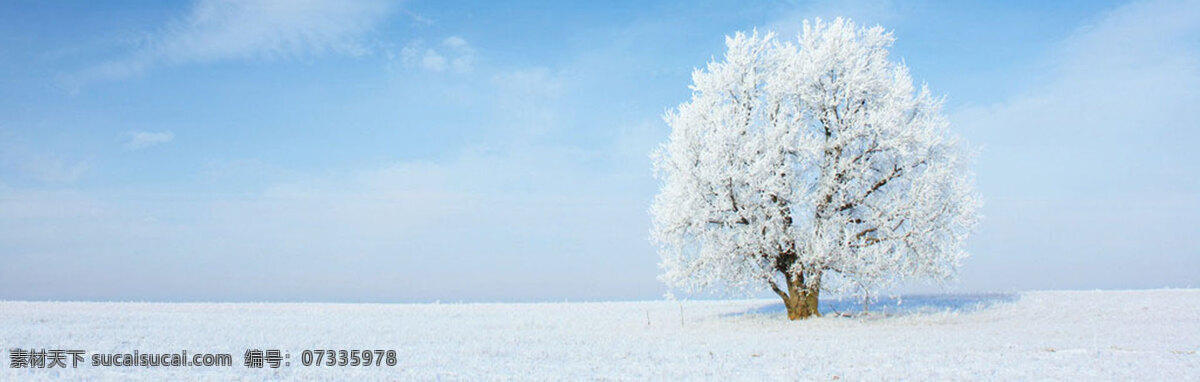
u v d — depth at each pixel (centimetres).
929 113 2983
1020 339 2192
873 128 2881
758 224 2844
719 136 2894
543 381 1444
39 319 2897
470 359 1792
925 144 2844
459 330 2725
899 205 2820
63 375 1431
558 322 3178
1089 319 2853
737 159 2912
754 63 3119
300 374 1509
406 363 1706
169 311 3656
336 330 2653
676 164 3038
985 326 2628
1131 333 2355
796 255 2945
